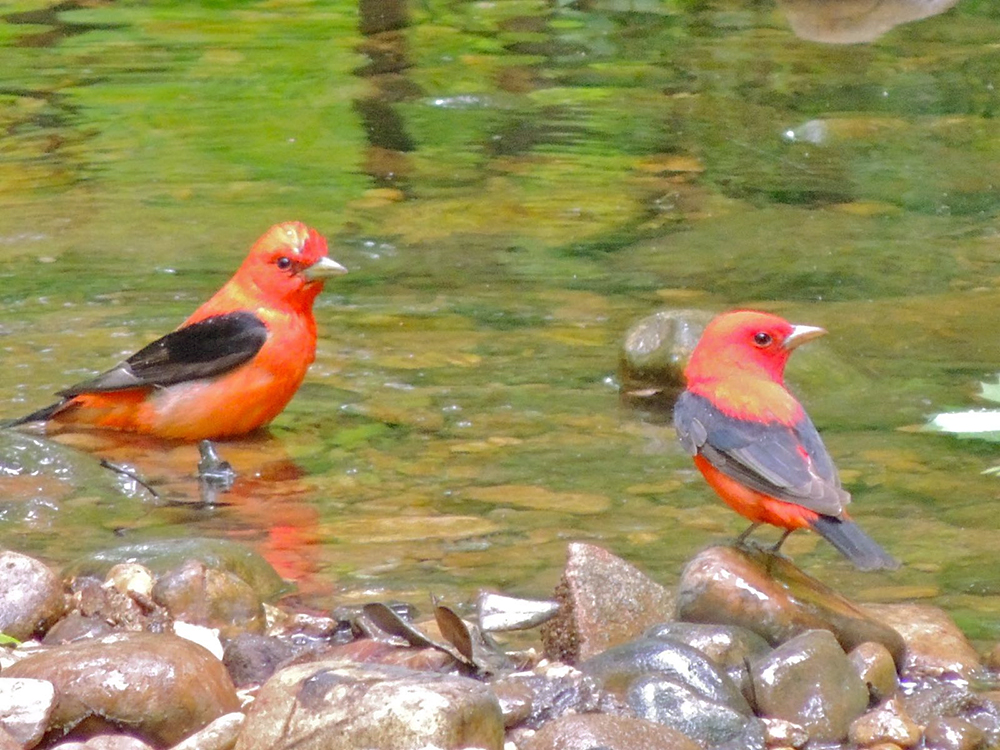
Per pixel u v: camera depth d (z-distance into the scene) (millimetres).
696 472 11320
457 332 14562
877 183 20031
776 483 8539
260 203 19125
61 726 6980
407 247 17344
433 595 9203
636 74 25812
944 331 14508
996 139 21969
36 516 10531
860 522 10250
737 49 27312
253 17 29516
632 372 13180
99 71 25672
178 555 9117
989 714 7719
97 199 19172
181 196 19359
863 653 7961
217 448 12070
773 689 7633
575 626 8328
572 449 11789
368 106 23938
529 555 9828
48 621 8430
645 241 17656
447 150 21672
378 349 14086
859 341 14227
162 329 14586
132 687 7039
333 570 9641
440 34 28469
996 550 9820
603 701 7484
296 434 12273
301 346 12297
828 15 28828
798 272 16453
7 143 21734
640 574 8625
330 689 6770
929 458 11445
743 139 22125
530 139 22188
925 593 9242
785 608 8195
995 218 18500
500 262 16797
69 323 14711
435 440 12008
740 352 9328
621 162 21094
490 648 8359
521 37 28344
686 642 7945
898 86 24750
